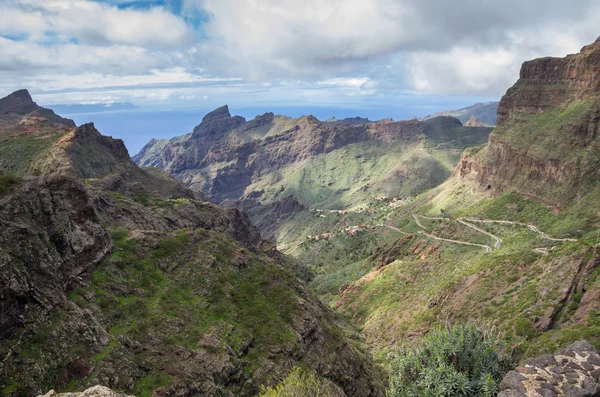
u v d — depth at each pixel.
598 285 54.31
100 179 112.06
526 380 17.91
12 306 27.48
